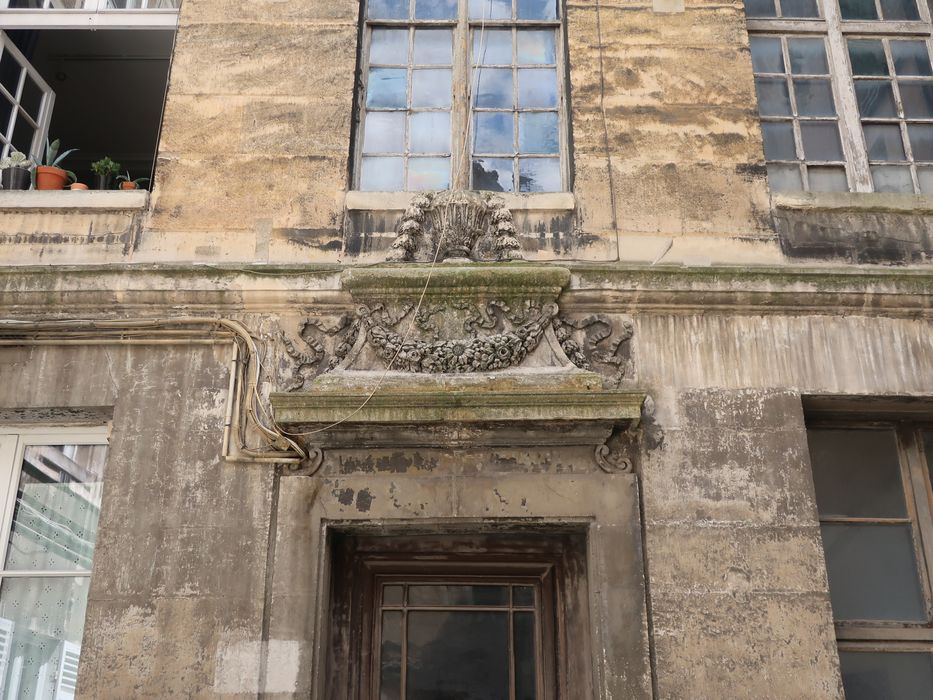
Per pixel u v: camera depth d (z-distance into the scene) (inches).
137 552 179.3
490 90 228.8
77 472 198.2
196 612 175.0
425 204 203.5
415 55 232.5
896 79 238.7
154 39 290.7
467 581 197.2
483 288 193.6
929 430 209.2
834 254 208.4
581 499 182.5
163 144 212.1
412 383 185.6
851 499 202.2
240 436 187.3
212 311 197.0
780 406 191.0
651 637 174.1
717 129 217.0
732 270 195.6
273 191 208.7
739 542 180.2
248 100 216.7
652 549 179.3
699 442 187.6
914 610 194.4
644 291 195.0
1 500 195.8
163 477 184.9
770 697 169.8
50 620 189.2
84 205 206.7
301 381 191.2
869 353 196.5
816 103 235.6
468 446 185.8
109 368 193.8
